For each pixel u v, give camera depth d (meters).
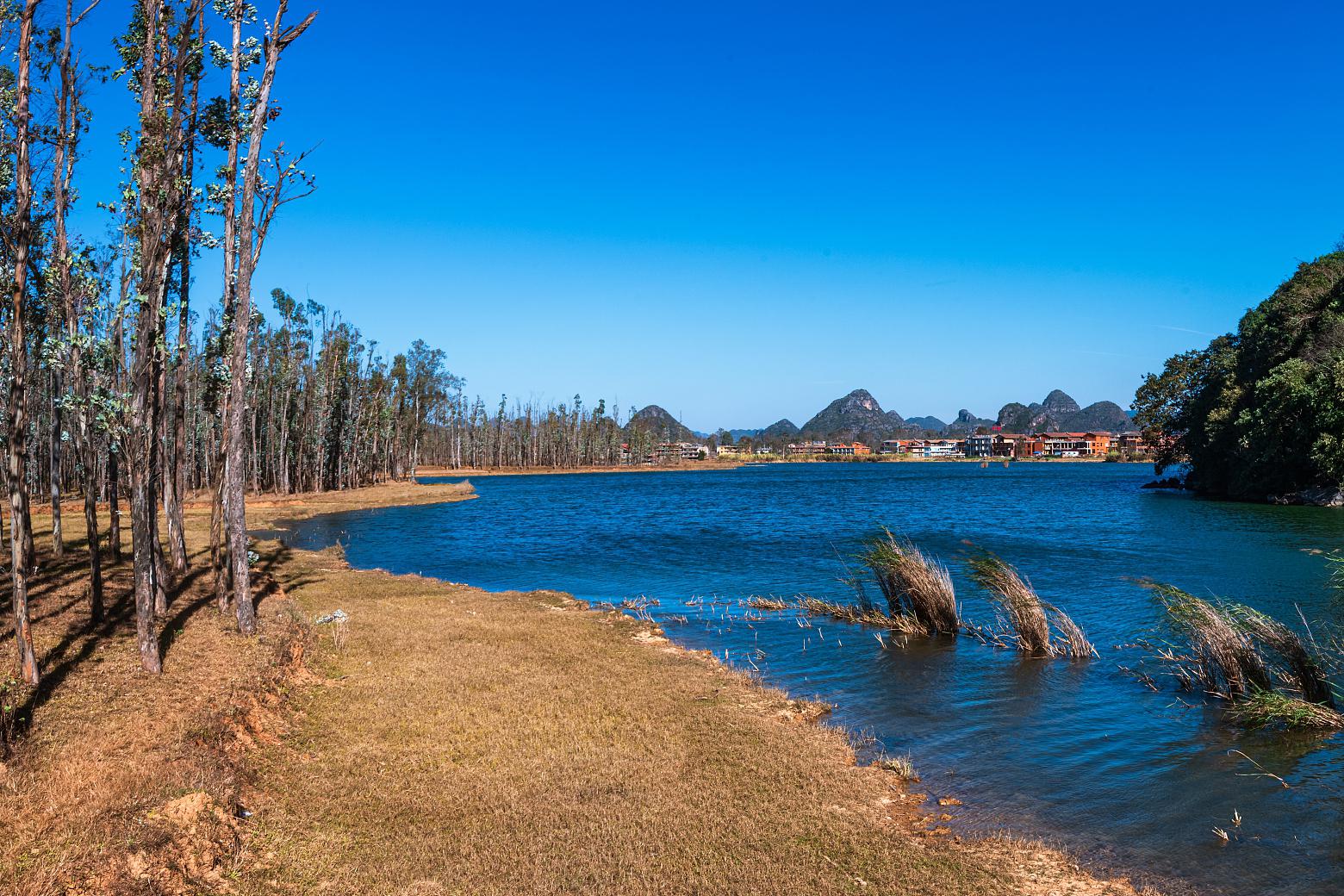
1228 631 14.62
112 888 6.99
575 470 172.75
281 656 14.60
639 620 21.52
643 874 8.41
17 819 7.99
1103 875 8.67
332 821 9.38
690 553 36.88
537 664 16.12
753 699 14.53
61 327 17.69
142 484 13.04
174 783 8.96
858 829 9.59
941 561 32.03
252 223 16.47
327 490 86.38
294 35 16.44
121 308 13.63
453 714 12.95
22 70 11.84
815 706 14.22
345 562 32.53
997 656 18.03
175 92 13.32
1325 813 10.08
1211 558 31.86
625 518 56.16
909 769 11.32
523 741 11.94
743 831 9.40
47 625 15.97
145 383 13.10
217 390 20.55
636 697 14.19
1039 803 10.48
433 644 17.47
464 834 9.16
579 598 25.89
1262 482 60.62
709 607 24.22
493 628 19.23
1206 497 68.19
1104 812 10.23
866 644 19.23
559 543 41.28
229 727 10.94
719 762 11.41
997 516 54.09
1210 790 10.82
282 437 76.25
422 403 119.06
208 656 14.20
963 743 12.69
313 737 11.94
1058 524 47.62
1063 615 18.27
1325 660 16.09
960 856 9.01
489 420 174.75
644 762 11.27
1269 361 63.31
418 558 35.88
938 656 18.08
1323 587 25.03
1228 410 66.00
